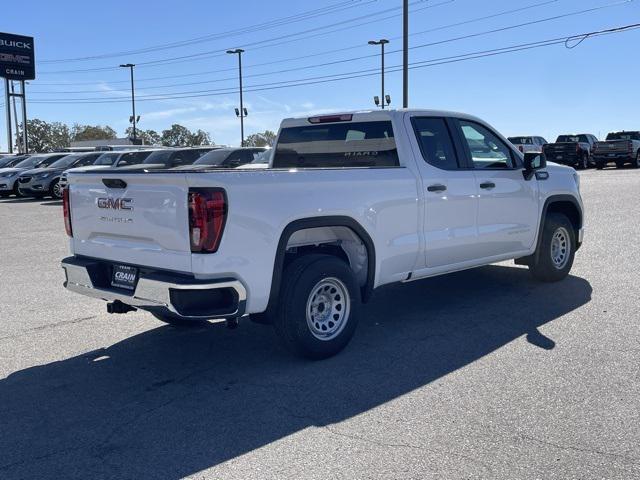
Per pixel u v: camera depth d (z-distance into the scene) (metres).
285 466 3.75
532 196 7.57
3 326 6.82
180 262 4.87
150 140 95.75
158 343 6.20
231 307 4.93
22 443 4.12
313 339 5.42
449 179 6.54
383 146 6.46
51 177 23.59
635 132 35.94
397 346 5.89
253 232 4.96
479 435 4.08
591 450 3.85
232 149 19.28
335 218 5.51
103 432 4.27
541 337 6.02
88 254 5.70
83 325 6.85
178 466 3.79
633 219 13.68
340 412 4.50
